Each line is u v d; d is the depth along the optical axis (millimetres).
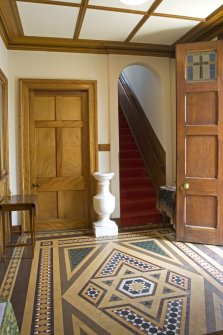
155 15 3369
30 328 1982
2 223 3213
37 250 3512
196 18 3465
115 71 4383
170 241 3738
